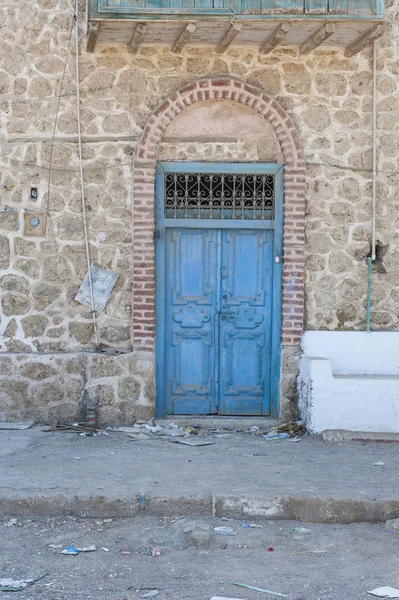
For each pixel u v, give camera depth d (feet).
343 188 31.40
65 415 30.83
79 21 30.71
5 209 30.83
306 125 31.30
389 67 31.30
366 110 31.35
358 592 17.40
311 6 27.61
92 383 30.78
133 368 30.96
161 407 31.81
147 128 30.86
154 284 31.30
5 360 30.60
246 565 18.81
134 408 31.04
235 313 32.09
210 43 30.58
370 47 31.22
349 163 31.37
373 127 31.22
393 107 31.35
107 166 30.99
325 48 31.09
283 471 24.81
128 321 31.27
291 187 31.24
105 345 31.27
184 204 31.65
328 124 31.32
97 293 31.12
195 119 31.40
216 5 27.53
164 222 31.50
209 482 23.34
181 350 32.09
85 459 25.99
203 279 32.04
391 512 21.83
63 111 30.86
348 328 31.65
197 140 31.40
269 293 32.12
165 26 28.22
